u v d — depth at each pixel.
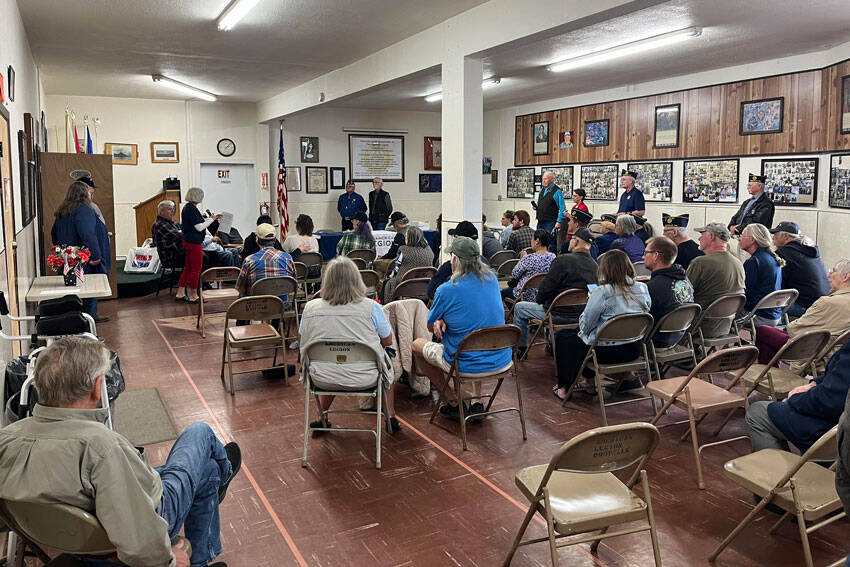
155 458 3.69
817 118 8.22
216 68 9.74
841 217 7.75
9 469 1.79
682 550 2.76
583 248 5.13
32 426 1.82
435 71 7.62
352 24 7.13
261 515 3.06
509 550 2.77
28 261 5.76
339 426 4.12
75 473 1.76
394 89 11.82
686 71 9.73
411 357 4.46
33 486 1.76
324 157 14.70
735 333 5.12
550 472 2.26
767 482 2.51
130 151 12.95
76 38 7.70
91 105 12.55
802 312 5.51
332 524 2.97
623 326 3.94
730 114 9.40
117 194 12.92
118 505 1.77
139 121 12.95
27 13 6.55
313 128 14.54
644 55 8.52
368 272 6.37
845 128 7.64
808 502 2.41
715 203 9.79
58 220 6.16
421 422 4.20
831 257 7.98
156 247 9.21
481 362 3.85
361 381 3.55
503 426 4.12
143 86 11.34
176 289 9.45
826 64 8.05
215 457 2.46
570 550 2.77
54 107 12.29
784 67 8.61
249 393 4.78
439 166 15.84
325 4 6.33
